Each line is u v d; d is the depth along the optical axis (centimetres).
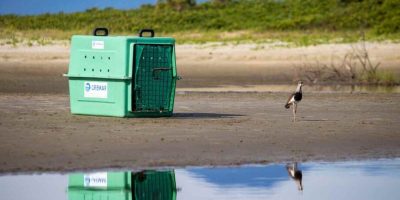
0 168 1495
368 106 2430
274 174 1516
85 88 2067
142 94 2028
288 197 1362
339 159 1650
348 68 3922
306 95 2745
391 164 1614
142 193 1373
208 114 2180
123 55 2000
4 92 2823
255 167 1565
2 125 1922
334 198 1361
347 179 1489
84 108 2077
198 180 1462
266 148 1711
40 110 2217
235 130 1895
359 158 1661
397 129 1972
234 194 1379
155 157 1598
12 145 1673
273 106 2402
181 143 1720
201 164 1565
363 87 3247
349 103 2505
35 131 1838
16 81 3303
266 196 1370
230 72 3928
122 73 2002
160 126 1923
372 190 1420
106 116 2052
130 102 2011
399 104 2488
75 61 2073
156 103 2056
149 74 2028
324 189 1423
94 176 1462
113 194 1370
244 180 1473
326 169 1566
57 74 3706
